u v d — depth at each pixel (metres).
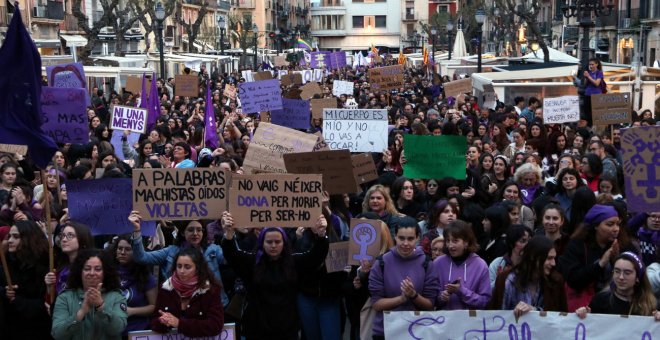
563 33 62.03
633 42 52.38
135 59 38.41
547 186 10.59
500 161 11.80
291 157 8.78
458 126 16.91
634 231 8.30
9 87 7.82
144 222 8.23
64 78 14.84
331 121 12.87
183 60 48.03
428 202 10.52
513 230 7.30
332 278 8.06
